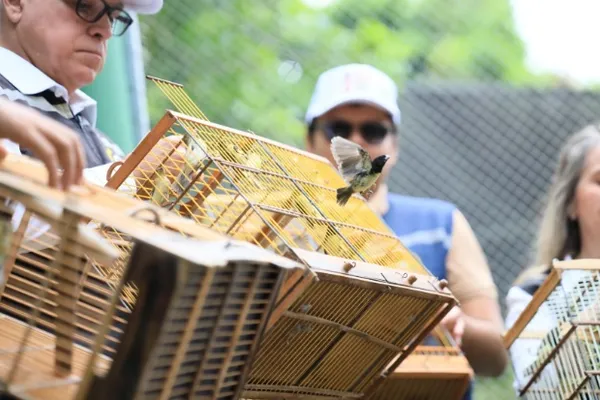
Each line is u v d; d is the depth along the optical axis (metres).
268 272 4.77
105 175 6.77
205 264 4.13
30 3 7.32
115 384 4.25
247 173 6.01
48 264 5.52
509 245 14.17
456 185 14.31
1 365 4.64
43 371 4.65
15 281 5.53
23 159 5.10
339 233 6.22
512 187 14.38
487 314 8.97
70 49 7.37
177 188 6.11
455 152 14.40
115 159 7.95
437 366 7.34
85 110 8.05
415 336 6.34
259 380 5.77
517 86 14.66
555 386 6.62
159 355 4.26
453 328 8.08
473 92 14.62
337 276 5.41
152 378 4.29
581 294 6.54
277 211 5.83
